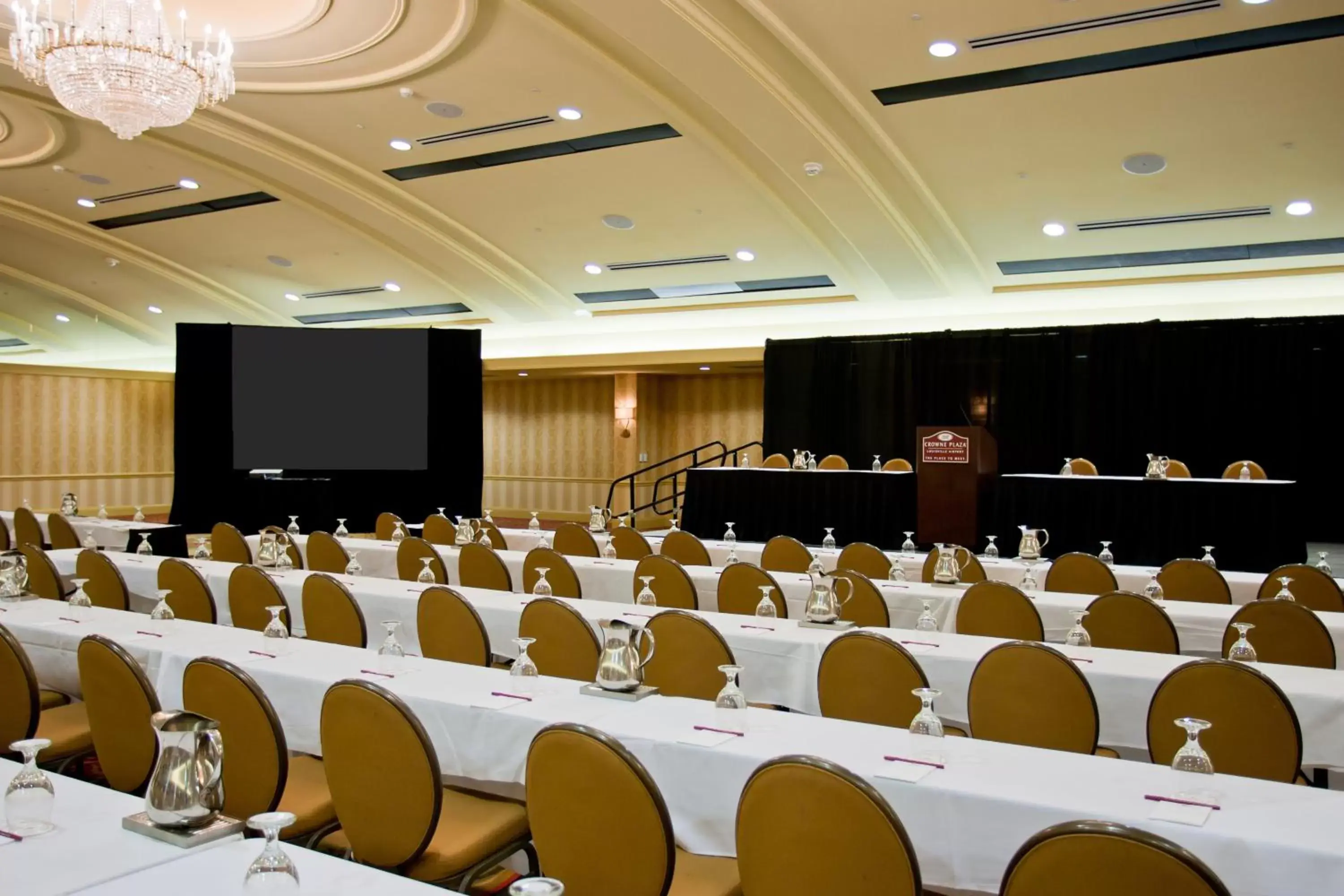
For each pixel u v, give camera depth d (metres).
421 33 8.41
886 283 13.05
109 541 9.42
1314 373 11.70
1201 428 12.20
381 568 7.93
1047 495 8.76
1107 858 1.82
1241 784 2.45
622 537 8.12
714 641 3.92
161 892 1.79
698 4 7.74
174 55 6.73
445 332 14.16
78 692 4.19
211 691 2.92
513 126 10.24
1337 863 2.02
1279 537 8.02
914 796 2.44
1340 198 10.21
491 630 5.03
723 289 14.76
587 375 17.34
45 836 2.06
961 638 4.23
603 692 3.25
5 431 14.90
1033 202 10.86
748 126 9.36
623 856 2.37
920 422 13.66
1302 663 4.34
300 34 8.52
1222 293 12.32
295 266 15.31
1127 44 7.90
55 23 6.61
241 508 13.60
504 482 19.78
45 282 16.22
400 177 11.90
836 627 4.41
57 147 11.22
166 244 14.84
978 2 7.46
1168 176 10.01
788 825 2.18
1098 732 3.38
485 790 3.27
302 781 3.21
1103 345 12.70
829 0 7.57
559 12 8.16
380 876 1.93
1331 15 7.34
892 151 9.87
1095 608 4.81
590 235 13.05
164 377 16.83
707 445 14.84
